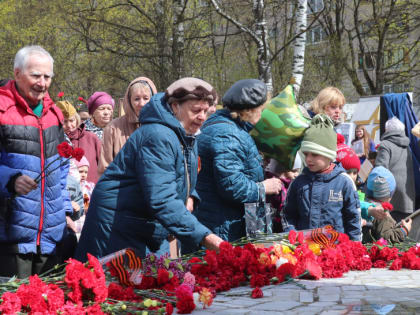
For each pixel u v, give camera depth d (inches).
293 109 180.7
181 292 103.4
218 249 129.7
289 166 183.2
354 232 189.0
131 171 128.3
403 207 277.9
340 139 234.2
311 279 136.9
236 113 168.4
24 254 145.9
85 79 999.0
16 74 148.7
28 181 138.8
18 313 95.9
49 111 154.3
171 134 126.2
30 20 1073.5
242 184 161.9
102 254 129.3
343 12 991.6
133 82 217.0
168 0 752.3
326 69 885.2
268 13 821.2
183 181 131.1
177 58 699.4
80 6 868.6
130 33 824.9
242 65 879.7
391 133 283.7
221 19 815.7
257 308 105.7
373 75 1151.0
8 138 144.3
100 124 301.1
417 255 167.3
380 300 98.7
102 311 101.0
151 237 131.6
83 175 239.0
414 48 1043.3
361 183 289.0
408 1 970.1
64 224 154.6
